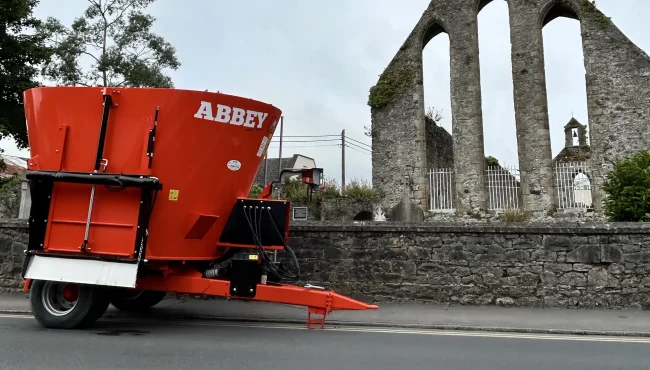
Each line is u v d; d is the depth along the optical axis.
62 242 5.74
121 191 5.73
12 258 9.22
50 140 5.91
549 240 8.37
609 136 16.75
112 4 25.66
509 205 17.91
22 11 17.98
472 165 18.33
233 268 6.10
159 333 5.90
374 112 20.19
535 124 17.91
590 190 17.05
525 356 5.08
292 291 6.05
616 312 7.77
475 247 8.56
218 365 4.36
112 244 5.65
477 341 5.93
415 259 8.70
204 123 6.00
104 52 25.47
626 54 16.95
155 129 5.77
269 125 6.74
